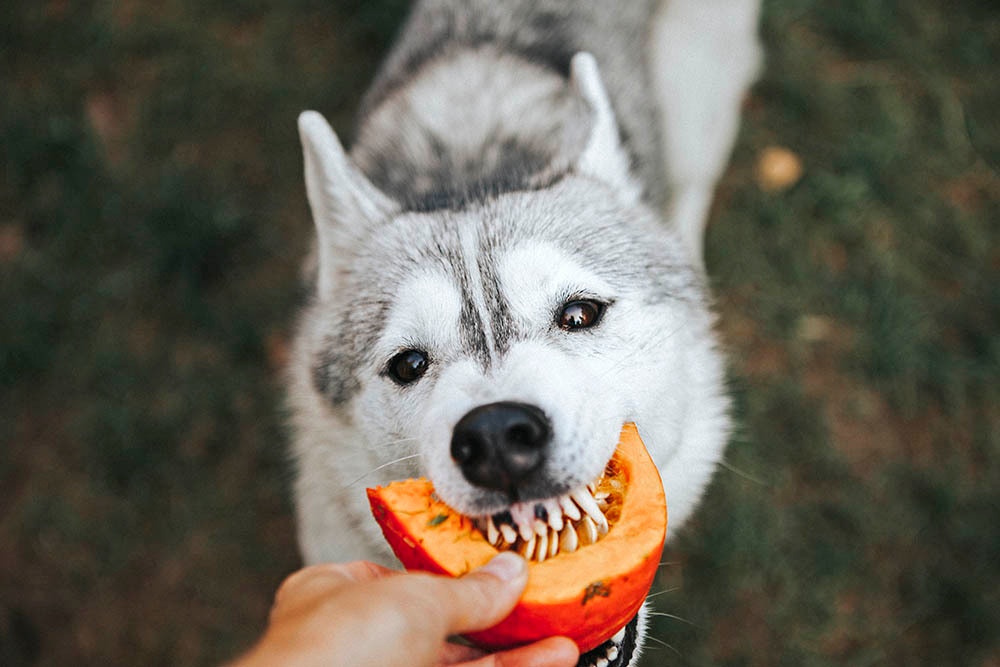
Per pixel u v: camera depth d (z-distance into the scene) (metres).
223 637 0.65
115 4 0.88
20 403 0.72
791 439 0.70
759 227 0.78
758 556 0.66
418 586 0.30
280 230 0.80
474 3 0.71
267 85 0.85
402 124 0.62
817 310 0.75
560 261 0.42
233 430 0.72
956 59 0.84
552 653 0.33
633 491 0.36
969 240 0.76
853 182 0.78
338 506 0.49
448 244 0.44
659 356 0.43
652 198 0.61
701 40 0.75
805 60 0.85
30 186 0.81
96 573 0.67
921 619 0.63
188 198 0.79
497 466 0.36
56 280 0.77
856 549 0.66
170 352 0.75
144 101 0.85
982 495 0.67
